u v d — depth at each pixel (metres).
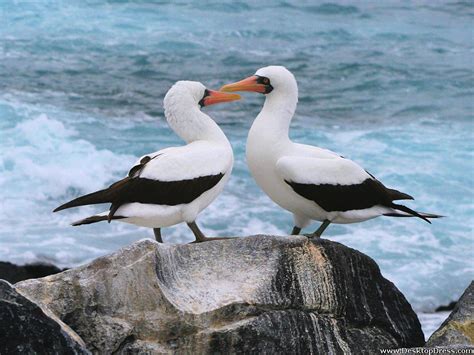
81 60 29.95
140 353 9.16
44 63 29.27
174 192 10.26
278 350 9.43
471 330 10.41
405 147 23.27
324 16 37.62
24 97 25.42
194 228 10.51
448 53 33.62
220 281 9.60
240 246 9.88
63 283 9.38
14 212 18.67
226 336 9.24
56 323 8.86
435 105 27.30
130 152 22.03
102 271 9.34
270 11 37.41
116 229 18.14
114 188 10.08
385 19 37.69
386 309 10.20
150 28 33.84
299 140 23.62
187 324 9.19
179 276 9.55
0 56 29.52
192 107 11.02
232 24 35.41
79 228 18.11
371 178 10.83
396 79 29.98
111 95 26.64
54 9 34.31
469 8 40.06
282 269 9.77
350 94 28.30
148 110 25.44
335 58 32.28
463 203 19.94
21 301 8.79
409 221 18.91
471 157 22.62
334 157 10.79
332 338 9.77
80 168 20.72
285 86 10.98
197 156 10.46
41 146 21.61
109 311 9.28
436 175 21.36
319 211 10.85
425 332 15.12
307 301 9.75
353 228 18.50
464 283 16.88
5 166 20.41
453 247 18.08
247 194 19.83
